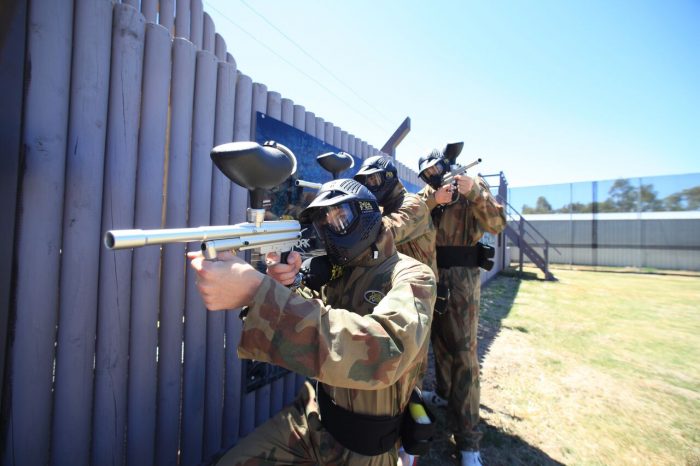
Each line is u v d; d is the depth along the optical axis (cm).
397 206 292
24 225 164
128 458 212
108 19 191
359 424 150
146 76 211
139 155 210
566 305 931
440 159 329
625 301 1000
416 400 170
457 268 316
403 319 119
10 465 164
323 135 400
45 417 175
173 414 237
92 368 192
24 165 163
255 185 122
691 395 418
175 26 313
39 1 165
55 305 177
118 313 201
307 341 106
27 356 167
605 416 369
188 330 246
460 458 286
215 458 258
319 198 155
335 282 179
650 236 2003
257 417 308
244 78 283
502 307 891
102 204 194
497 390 423
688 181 1917
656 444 322
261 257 259
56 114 171
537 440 325
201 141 247
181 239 97
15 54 157
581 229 2184
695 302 988
